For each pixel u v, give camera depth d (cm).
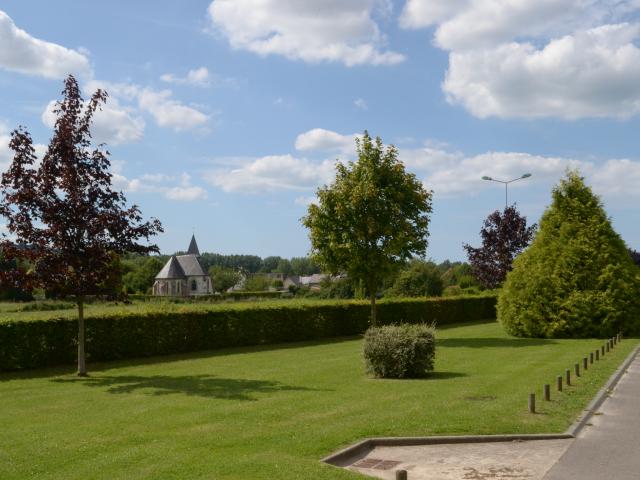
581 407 1175
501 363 1834
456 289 6406
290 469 747
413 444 927
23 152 1650
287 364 1894
